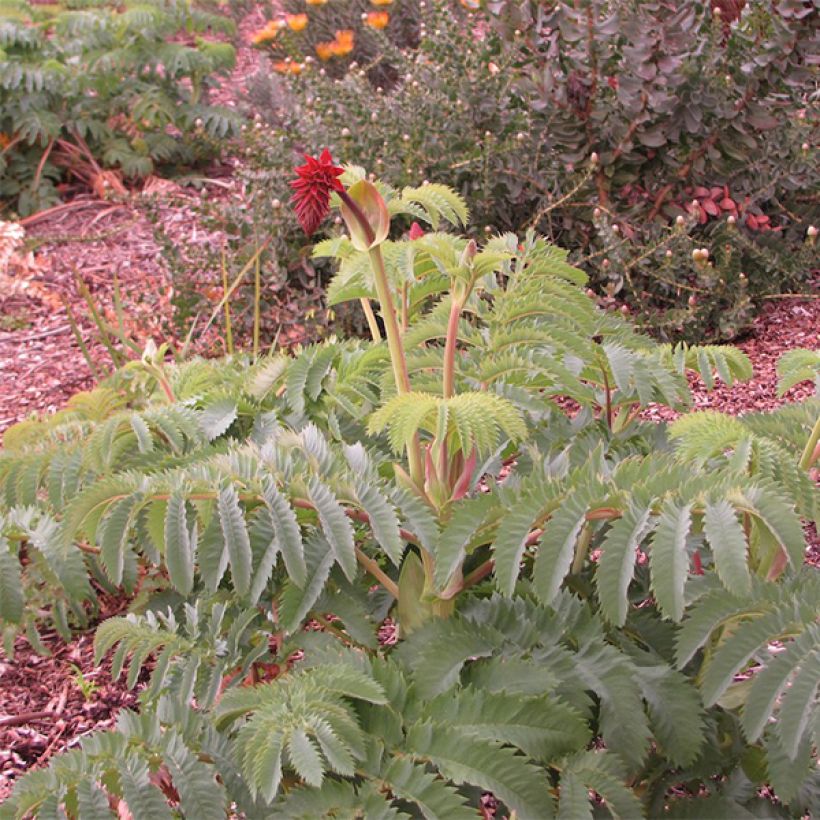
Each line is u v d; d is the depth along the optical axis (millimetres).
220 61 7402
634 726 1621
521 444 2221
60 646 2963
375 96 5219
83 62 7055
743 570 1400
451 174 4516
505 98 4656
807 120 4664
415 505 1762
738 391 4020
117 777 1592
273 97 7352
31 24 7543
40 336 5266
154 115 6914
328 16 8031
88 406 2674
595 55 4406
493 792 1456
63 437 2400
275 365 2344
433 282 2348
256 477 1713
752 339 4480
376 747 1527
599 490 1573
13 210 6836
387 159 4613
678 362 2240
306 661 1739
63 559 1888
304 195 1637
